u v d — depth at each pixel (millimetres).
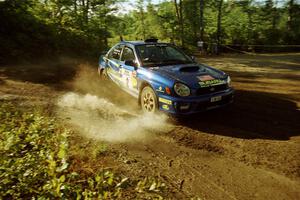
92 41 17188
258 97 7195
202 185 3312
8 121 4863
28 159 3406
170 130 5000
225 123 5289
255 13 37250
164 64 5973
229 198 3066
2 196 2896
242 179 3422
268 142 4430
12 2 14828
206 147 4328
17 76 9352
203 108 5055
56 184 2824
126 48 6719
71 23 18312
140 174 3527
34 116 5094
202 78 5172
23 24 14531
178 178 3463
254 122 5320
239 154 4066
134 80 6062
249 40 32750
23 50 13133
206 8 33688
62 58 13883
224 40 33250
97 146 4195
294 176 3463
